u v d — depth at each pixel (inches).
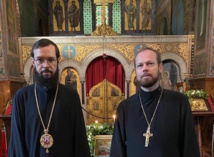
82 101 259.1
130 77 255.1
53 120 53.5
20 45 240.2
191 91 149.8
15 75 217.3
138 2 452.8
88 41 251.3
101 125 119.6
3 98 191.2
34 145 51.5
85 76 257.9
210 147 164.7
